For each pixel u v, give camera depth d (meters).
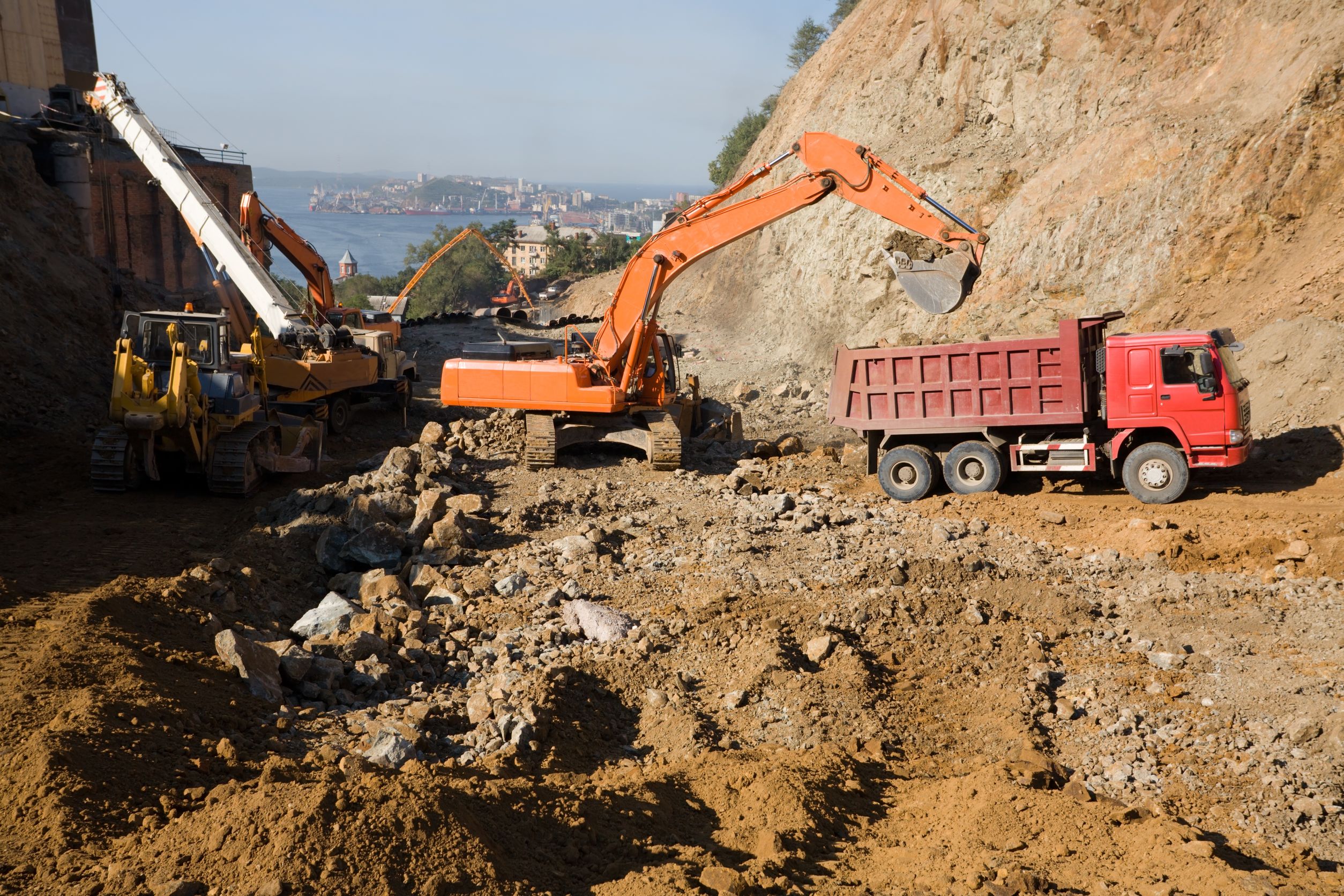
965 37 31.78
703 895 5.37
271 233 26.11
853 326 31.14
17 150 28.78
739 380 31.25
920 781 7.75
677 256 18.84
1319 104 20.86
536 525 15.18
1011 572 12.54
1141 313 22.66
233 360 16.58
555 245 103.06
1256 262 21.33
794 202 18.05
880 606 11.40
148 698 7.48
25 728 6.79
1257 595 11.45
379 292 141.75
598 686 9.58
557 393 19.03
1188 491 15.77
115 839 5.68
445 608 11.58
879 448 17.33
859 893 5.71
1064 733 8.68
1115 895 5.60
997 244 26.70
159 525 14.15
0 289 22.83
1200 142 23.03
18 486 15.98
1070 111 27.75
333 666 9.23
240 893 4.96
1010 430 16.41
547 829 6.23
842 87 38.91
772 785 7.14
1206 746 8.22
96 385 23.02
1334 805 7.23
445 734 8.34
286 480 17.72
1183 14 25.75
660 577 12.94
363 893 5.05
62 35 44.09
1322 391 17.34
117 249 43.12
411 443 22.61
